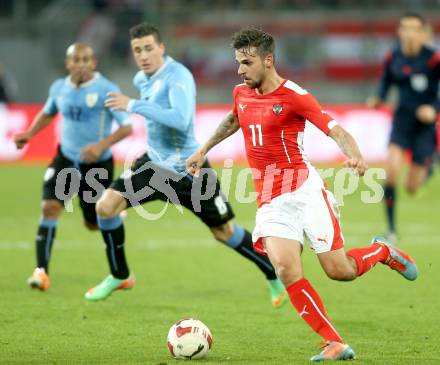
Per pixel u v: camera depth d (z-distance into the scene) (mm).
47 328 24375
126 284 28172
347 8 93688
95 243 41750
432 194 63719
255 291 30656
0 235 43781
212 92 91688
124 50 91875
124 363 20172
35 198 58438
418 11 93500
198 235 44844
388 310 27312
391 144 43188
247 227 46719
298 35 92250
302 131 21250
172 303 28344
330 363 20047
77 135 30719
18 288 30625
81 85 30594
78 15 92375
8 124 77438
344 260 21172
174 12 91938
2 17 94625
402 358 20766
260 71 20672
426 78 43219
